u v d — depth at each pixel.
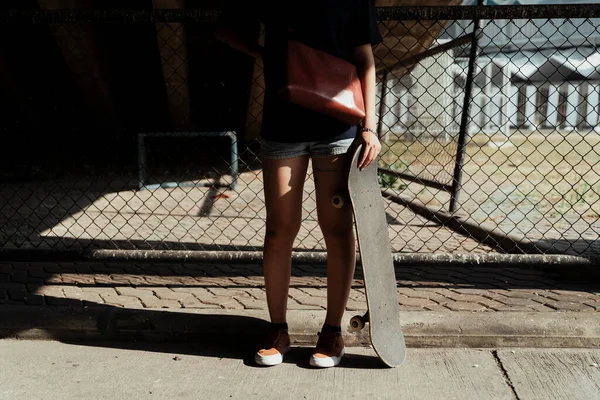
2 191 8.66
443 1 11.34
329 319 2.89
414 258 3.70
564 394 2.54
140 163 9.12
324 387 2.61
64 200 7.95
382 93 10.27
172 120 12.99
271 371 2.78
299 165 2.76
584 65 22.05
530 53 22.64
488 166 13.12
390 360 2.72
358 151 2.60
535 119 27.75
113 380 2.67
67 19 3.60
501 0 15.25
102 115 12.19
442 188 6.76
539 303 3.49
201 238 5.42
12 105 11.85
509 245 4.82
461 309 3.37
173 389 2.59
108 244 5.05
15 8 9.59
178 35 9.51
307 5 2.62
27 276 4.08
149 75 12.37
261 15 2.76
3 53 10.73
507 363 2.84
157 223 6.29
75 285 3.87
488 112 26.20
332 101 2.54
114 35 11.13
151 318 3.16
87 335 3.17
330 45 2.62
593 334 3.02
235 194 8.65
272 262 2.86
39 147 10.72
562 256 3.67
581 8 3.55
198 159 12.68
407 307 3.41
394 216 6.93
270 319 3.06
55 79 11.73
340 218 2.78
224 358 2.93
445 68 7.29
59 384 2.63
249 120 13.24
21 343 3.12
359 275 4.21
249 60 11.25
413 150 9.42
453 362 2.87
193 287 3.85
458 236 5.67
